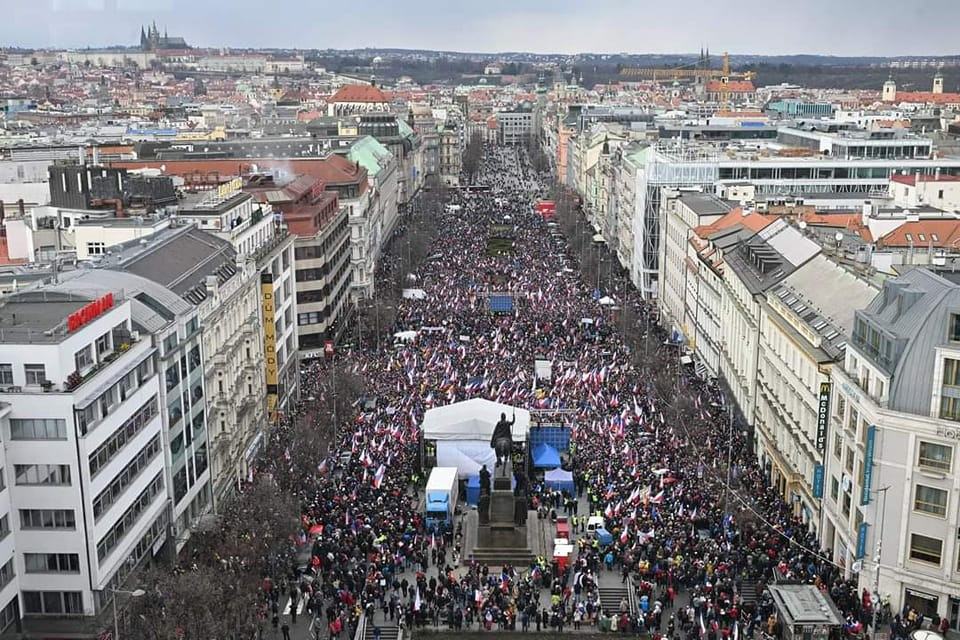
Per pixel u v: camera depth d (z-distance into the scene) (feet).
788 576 360.28
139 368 369.71
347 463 479.41
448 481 438.40
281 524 374.22
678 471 454.81
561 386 586.04
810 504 416.05
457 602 360.69
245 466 501.97
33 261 534.37
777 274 536.83
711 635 328.70
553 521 431.02
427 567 391.86
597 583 374.84
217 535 400.67
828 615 318.65
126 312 373.81
